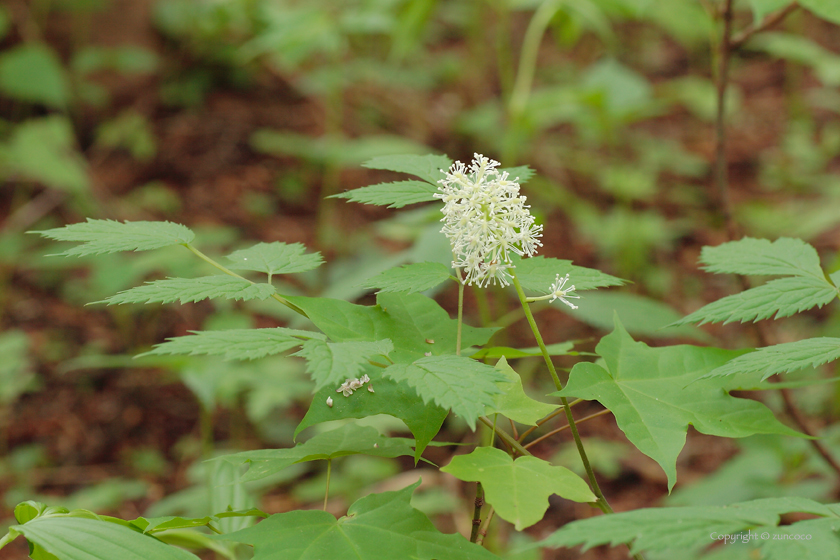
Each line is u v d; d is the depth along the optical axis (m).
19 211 6.41
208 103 8.05
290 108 8.20
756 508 1.29
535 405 1.60
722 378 1.63
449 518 4.14
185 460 4.75
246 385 4.40
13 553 3.87
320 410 1.54
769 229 6.68
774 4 2.62
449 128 8.33
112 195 6.73
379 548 1.44
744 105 9.46
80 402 5.16
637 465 4.66
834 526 1.22
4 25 6.51
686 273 6.44
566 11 4.71
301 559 1.41
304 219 6.85
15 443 4.80
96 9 7.49
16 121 7.20
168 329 5.65
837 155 8.20
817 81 9.76
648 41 10.74
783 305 1.59
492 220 1.49
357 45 9.41
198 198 6.88
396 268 1.63
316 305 1.69
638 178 7.01
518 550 1.21
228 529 2.05
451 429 4.76
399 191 1.67
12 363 4.77
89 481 4.56
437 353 1.68
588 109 5.54
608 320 3.07
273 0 5.77
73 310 5.86
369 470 4.30
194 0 7.79
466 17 10.33
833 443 3.63
